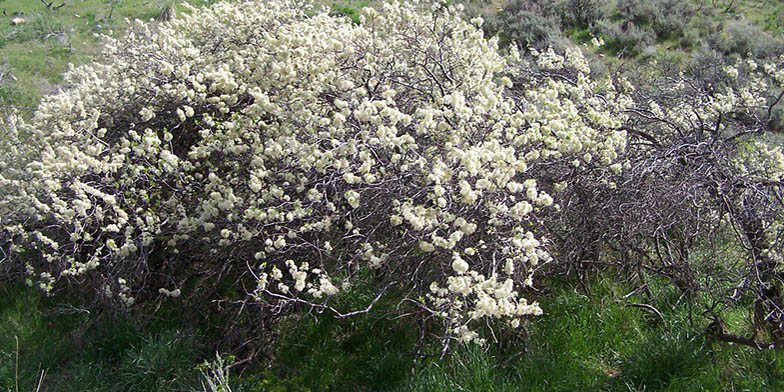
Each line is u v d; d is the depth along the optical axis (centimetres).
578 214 410
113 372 392
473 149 358
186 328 418
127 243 409
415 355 379
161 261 473
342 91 428
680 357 370
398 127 409
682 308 419
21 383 384
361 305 420
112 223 448
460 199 362
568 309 423
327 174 393
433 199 358
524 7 1131
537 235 398
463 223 338
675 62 938
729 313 423
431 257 372
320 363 396
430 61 474
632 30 1047
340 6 1133
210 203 395
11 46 1039
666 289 437
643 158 424
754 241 400
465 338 327
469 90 437
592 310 419
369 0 1173
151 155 434
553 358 380
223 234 378
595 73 862
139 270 430
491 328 380
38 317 442
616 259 454
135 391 375
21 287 477
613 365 389
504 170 355
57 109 490
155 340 410
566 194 409
